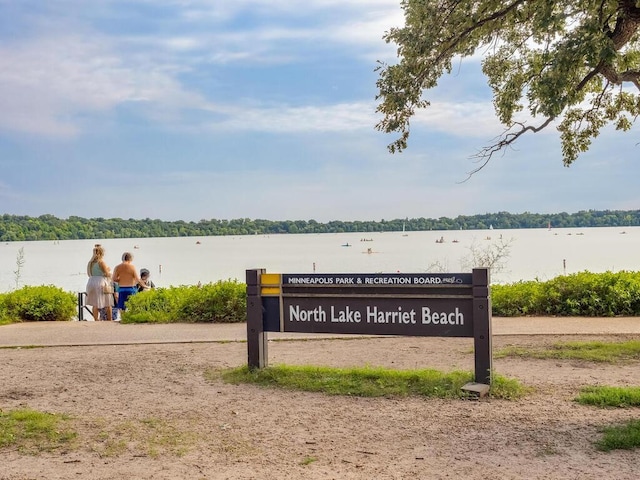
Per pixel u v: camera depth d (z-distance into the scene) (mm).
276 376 8102
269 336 11922
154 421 6398
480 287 7336
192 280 44406
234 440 5785
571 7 9844
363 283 7871
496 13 10977
